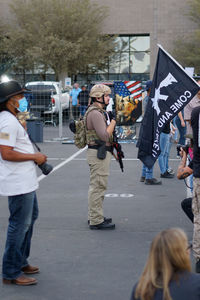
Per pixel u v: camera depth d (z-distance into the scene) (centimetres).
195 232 521
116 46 3441
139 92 1755
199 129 504
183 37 3312
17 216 480
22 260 496
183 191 951
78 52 3062
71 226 704
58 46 3052
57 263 554
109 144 683
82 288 484
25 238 500
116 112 1761
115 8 3369
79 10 3181
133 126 1798
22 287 487
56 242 630
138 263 554
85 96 2134
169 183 1034
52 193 934
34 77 3394
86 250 599
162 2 3334
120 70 3456
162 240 262
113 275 518
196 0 3228
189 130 915
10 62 3334
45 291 477
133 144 1734
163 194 923
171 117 624
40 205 834
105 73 3462
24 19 3222
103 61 3366
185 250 261
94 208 686
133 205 836
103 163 678
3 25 3319
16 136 469
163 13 3338
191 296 256
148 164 642
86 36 3144
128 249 602
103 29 3378
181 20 3328
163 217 755
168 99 624
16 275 492
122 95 1759
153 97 634
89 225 696
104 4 3366
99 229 688
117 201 866
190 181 777
